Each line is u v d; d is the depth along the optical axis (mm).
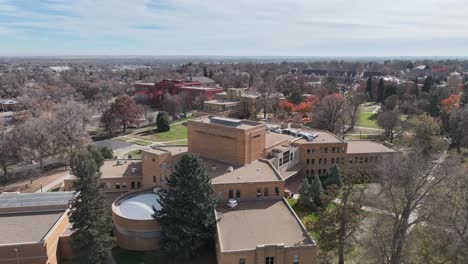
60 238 45125
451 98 113312
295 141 73062
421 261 39594
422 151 72750
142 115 133625
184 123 130125
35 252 39844
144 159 59938
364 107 153625
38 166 83312
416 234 42375
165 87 169125
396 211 39000
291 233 40375
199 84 186500
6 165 76688
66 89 186500
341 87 191250
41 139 78625
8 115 137625
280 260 37031
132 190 61344
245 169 54875
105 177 61531
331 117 102875
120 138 109188
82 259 40406
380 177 54594
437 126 80375
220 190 48281
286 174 65688
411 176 41344
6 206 46844
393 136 99188
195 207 42000
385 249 38812
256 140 59250
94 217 40781
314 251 37531
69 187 62625
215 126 58812
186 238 41938
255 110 131125
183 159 42625
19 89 190875
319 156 72062
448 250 38719
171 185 43281
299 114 120062
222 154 59000
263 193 49625
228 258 36094
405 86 156875
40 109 110500
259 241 38594
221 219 43844
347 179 48938
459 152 82938
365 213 45375
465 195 40312
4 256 39156
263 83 172000
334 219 39844
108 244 42375
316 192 55656
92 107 139750
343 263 40781
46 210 47469
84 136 86688
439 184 42750
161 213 43281
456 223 39531
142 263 43406
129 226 46000
